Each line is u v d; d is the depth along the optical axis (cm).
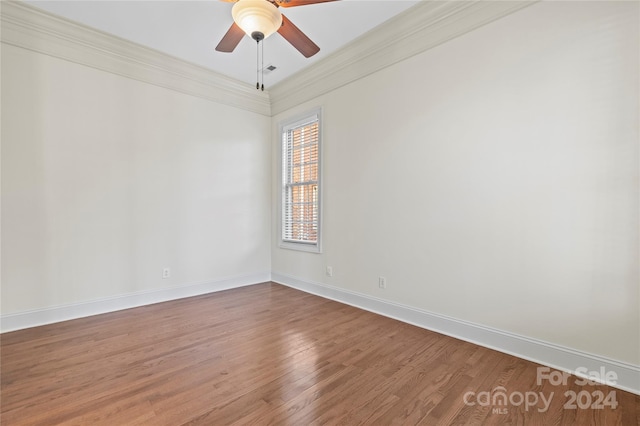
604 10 181
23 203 265
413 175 277
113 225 313
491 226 229
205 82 377
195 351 223
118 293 317
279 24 211
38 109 271
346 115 337
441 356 217
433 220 263
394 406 161
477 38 234
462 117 243
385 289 302
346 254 340
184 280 366
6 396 168
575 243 193
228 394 171
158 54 330
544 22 202
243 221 421
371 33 292
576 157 192
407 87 280
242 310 318
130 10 259
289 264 421
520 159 214
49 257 278
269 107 448
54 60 278
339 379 187
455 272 250
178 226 360
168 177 351
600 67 182
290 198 431
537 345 208
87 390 174
